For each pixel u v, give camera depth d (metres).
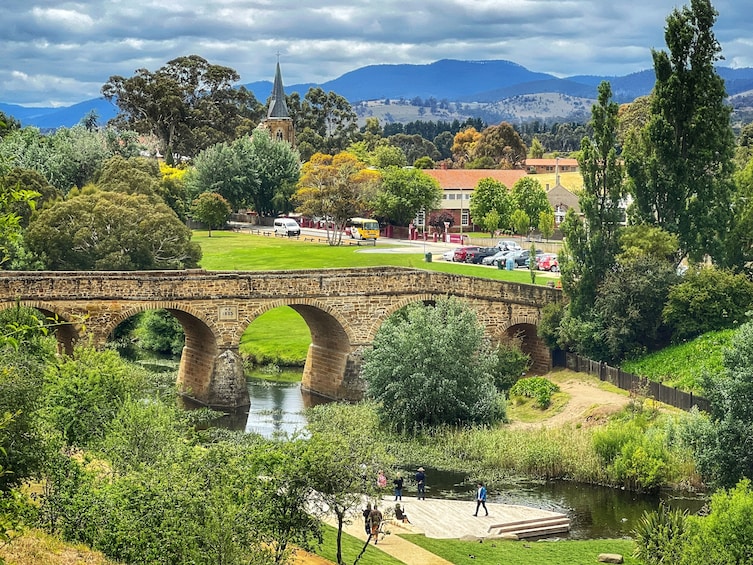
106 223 109.88
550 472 67.69
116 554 36.78
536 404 83.25
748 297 85.06
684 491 63.03
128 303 85.81
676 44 93.56
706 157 93.00
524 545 52.69
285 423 81.94
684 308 85.38
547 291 96.69
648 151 95.44
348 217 150.50
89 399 53.91
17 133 164.25
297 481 38.75
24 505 34.59
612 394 82.31
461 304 83.94
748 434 57.59
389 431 78.25
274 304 90.19
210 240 154.88
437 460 71.25
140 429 47.69
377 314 93.19
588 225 92.75
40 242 107.81
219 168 182.25
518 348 92.69
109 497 39.09
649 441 65.56
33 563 35.00
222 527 33.66
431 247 146.88
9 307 81.50
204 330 89.88
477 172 195.00
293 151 192.88
